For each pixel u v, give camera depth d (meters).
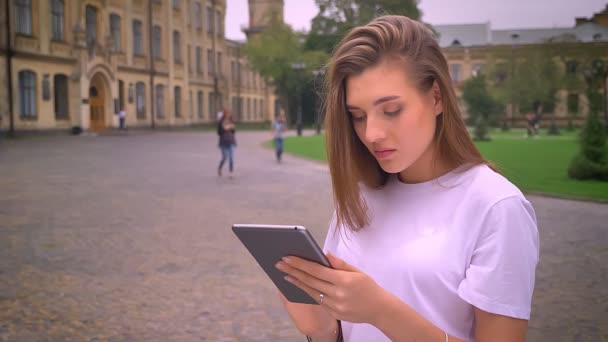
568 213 8.84
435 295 1.17
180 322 4.21
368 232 1.30
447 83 1.16
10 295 4.81
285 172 15.86
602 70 44.84
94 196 10.80
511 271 1.07
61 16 35.97
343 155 1.24
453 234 1.17
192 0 54.94
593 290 4.88
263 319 4.28
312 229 7.70
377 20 1.19
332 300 1.03
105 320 4.24
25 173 14.73
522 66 54.19
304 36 59.97
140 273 5.50
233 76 67.56
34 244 6.72
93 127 39.69
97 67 38.94
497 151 23.28
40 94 34.03
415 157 1.17
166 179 13.84
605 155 13.29
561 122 70.62
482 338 1.08
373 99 1.12
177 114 51.97
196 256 6.16
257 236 1.06
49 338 3.90
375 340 1.30
